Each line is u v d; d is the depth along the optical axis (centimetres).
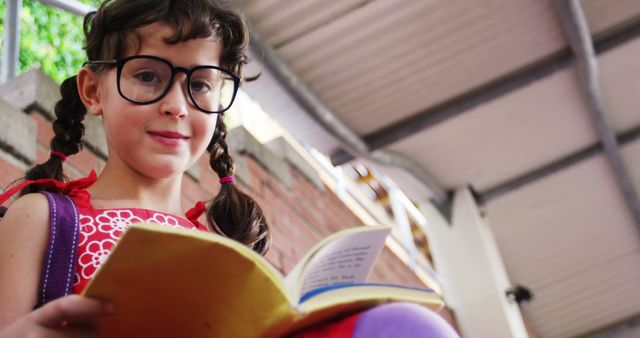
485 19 365
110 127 124
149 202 126
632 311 652
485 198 515
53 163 140
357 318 84
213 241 80
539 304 626
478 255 502
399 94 403
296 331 86
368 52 371
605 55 405
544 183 510
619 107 457
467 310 493
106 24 129
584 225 557
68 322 84
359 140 422
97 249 112
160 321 87
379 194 523
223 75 130
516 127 450
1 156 177
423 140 444
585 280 610
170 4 127
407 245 496
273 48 354
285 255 302
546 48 395
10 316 101
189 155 125
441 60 386
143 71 122
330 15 344
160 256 80
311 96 376
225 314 86
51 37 262
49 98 207
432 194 501
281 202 325
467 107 416
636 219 554
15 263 105
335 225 383
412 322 82
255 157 318
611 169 506
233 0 320
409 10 350
